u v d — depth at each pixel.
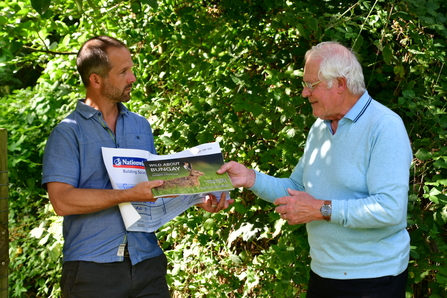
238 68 3.60
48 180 2.17
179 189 2.12
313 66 2.12
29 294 4.80
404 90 3.29
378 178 1.99
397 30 3.27
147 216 2.33
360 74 2.11
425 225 3.00
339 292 2.13
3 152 2.49
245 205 3.68
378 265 2.07
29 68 7.68
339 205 2.04
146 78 4.13
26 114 4.85
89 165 2.25
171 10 3.65
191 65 3.74
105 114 2.34
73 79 4.69
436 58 3.18
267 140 3.55
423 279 3.30
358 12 3.42
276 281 3.34
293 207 2.09
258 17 3.51
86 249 2.24
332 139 2.17
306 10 3.28
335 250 2.13
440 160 2.90
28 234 4.66
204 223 3.50
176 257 3.96
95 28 3.97
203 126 3.37
